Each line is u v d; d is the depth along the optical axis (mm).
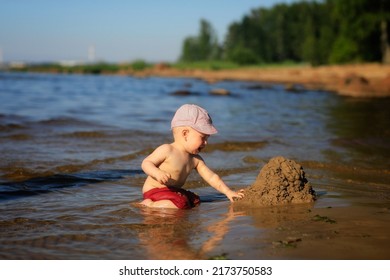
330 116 14617
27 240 3744
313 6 93375
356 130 11172
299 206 4758
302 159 7605
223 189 5309
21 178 6176
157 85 37594
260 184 5031
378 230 3885
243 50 100438
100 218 4391
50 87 31938
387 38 57750
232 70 70312
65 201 5102
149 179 5309
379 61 60188
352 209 4613
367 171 6801
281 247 3490
